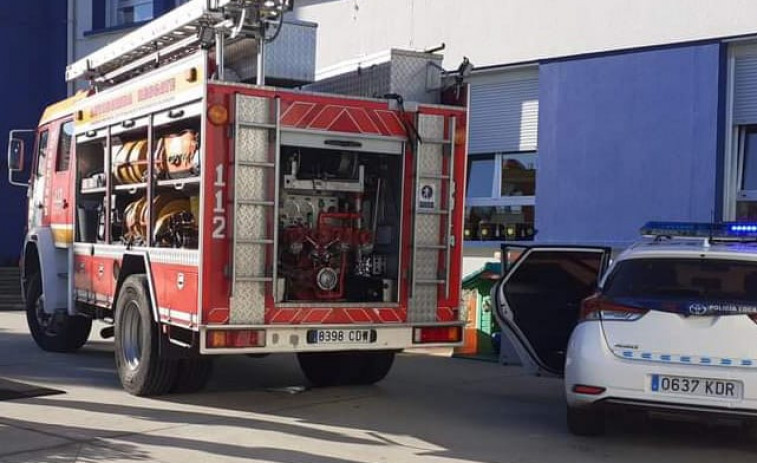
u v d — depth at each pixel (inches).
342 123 308.7
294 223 316.5
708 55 430.0
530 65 500.7
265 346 297.3
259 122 295.3
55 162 441.1
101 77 412.8
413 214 319.9
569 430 289.6
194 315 292.0
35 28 893.8
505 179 519.2
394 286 321.1
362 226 331.6
